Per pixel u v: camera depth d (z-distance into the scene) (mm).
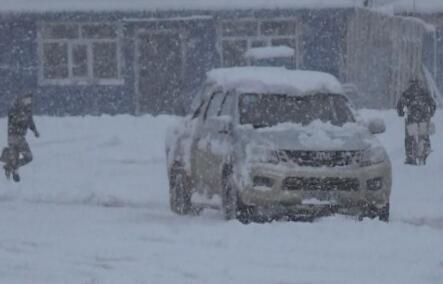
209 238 33312
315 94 41250
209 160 40438
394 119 77000
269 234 33812
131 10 98125
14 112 58000
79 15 98500
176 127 45312
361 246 31422
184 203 43344
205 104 42969
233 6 98000
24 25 99000
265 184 37156
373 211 38312
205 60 99125
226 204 38938
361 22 96500
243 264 28609
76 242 33469
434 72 97125
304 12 98438
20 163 57875
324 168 37250
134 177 59531
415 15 95000
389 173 38312
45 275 27766
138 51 99250
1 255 31172
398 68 92500
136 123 81812
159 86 99438
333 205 37281
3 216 42469
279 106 40344
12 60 99125
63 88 99375
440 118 79750
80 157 69000
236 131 38938
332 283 25812
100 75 100000
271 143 37656
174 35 99188
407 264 28469
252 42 99812
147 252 31000
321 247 31266
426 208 44469
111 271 28047
